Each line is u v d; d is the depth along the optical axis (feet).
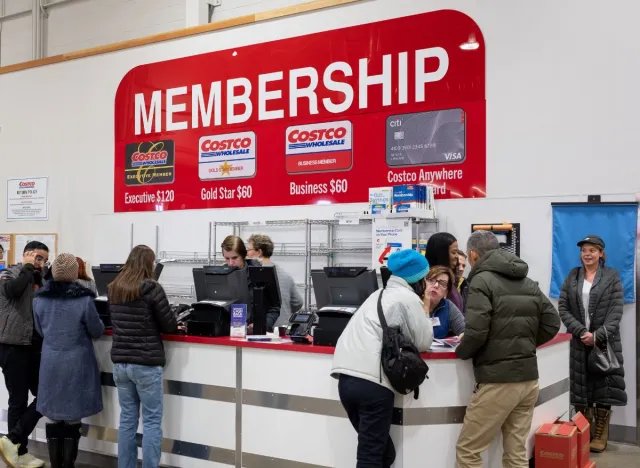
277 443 11.57
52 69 25.27
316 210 19.61
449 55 17.66
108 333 13.41
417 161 18.06
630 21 15.67
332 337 11.16
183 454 12.55
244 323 12.24
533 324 10.20
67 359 12.57
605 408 15.06
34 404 13.47
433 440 10.40
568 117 16.29
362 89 18.90
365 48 18.88
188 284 21.97
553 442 11.05
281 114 20.27
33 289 13.99
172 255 22.30
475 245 11.12
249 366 11.85
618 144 15.76
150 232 22.80
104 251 23.79
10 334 13.46
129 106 23.39
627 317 15.61
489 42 17.17
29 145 25.80
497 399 10.00
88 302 12.66
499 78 17.04
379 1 18.67
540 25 16.60
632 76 15.65
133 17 25.70
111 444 13.46
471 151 17.34
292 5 21.34
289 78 20.13
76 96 24.67
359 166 18.93
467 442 10.20
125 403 12.03
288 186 20.12
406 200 16.70
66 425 12.82
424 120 17.95
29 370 13.80
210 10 23.77
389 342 9.41
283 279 16.69
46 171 25.35
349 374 9.62
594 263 15.07
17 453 13.38
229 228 21.25
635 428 15.55
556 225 16.29
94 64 24.26
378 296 9.92
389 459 10.07
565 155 16.30
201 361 12.39
